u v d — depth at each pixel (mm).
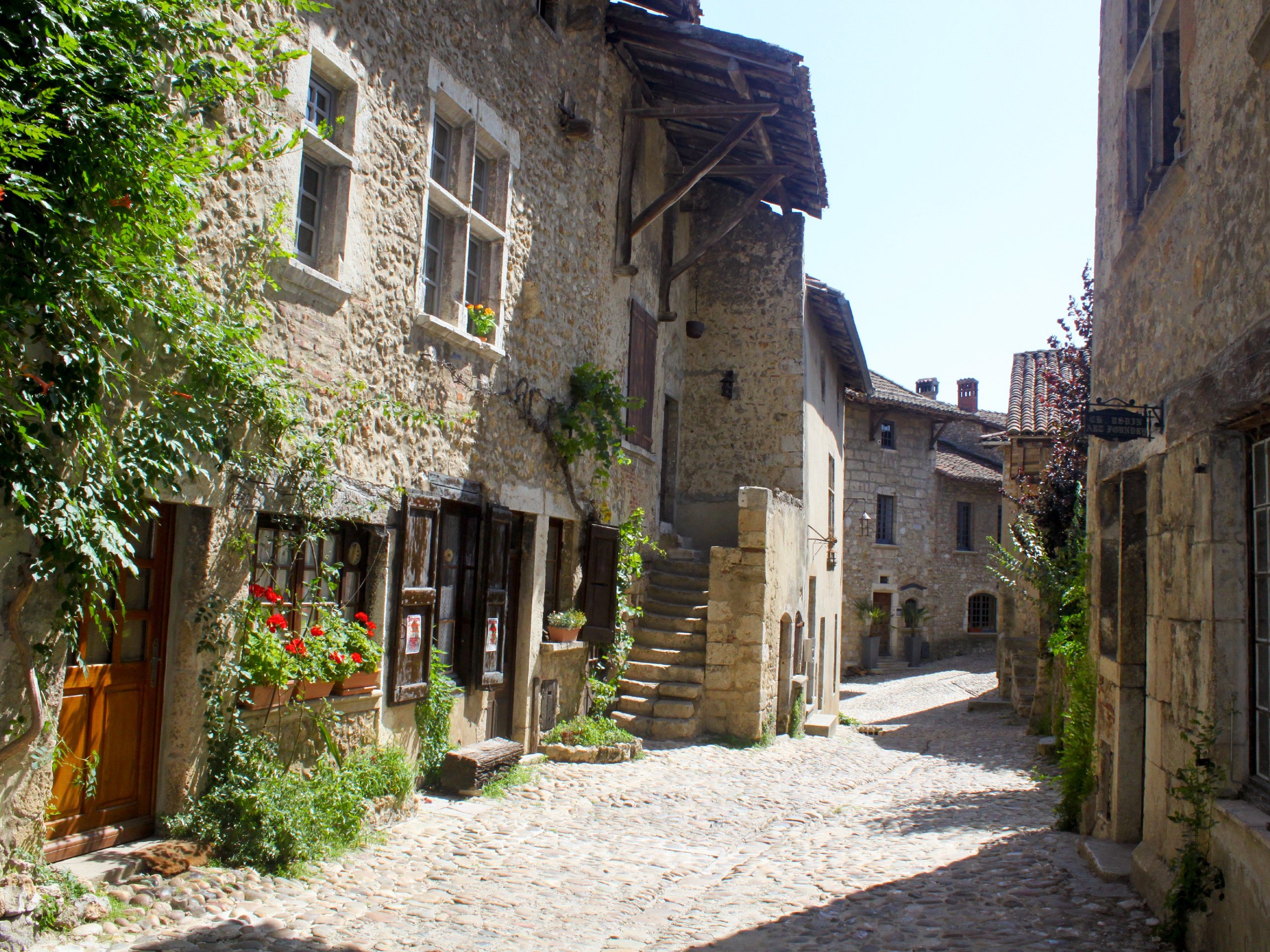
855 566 26625
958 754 12180
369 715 6461
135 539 4422
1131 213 6023
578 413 9469
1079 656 7438
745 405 13781
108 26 4148
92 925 4035
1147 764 5305
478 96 7887
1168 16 5320
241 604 5297
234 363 4961
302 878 5035
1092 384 7305
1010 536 19000
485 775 7312
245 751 5242
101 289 4035
